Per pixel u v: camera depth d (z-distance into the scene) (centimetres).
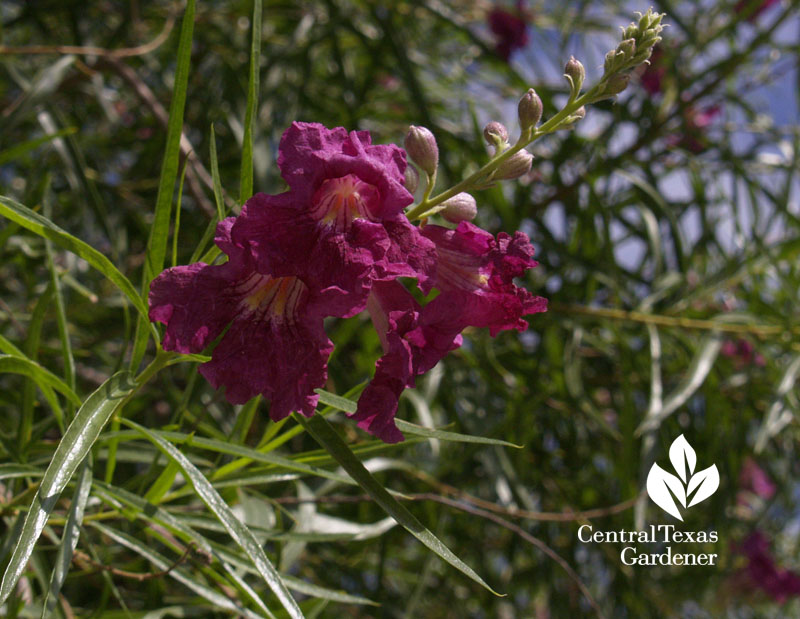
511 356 87
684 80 100
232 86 91
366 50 92
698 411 95
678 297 85
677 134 102
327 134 44
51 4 92
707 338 78
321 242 42
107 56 77
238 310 43
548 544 92
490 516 59
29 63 95
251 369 43
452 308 45
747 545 119
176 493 51
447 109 108
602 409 100
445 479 85
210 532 59
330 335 76
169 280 43
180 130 45
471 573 42
